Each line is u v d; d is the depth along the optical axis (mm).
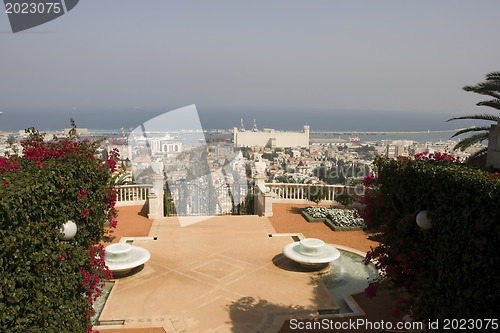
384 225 5727
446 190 4410
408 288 5297
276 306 7562
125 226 13242
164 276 8992
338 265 9883
